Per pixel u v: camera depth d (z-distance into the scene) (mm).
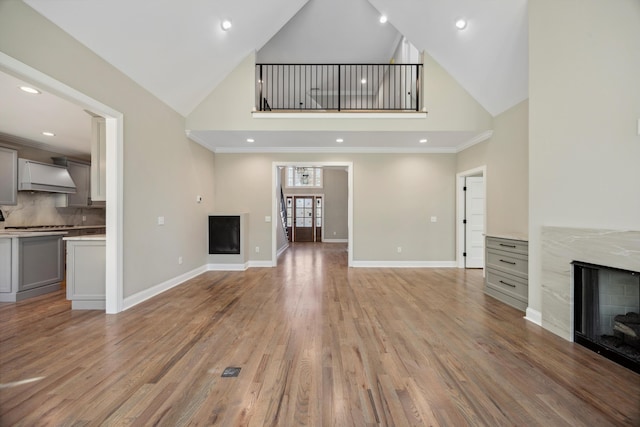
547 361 2121
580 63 2436
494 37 3561
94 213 6992
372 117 4680
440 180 5895
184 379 1872
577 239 2420
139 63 3236
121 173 3158
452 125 4652
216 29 3609
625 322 2094
